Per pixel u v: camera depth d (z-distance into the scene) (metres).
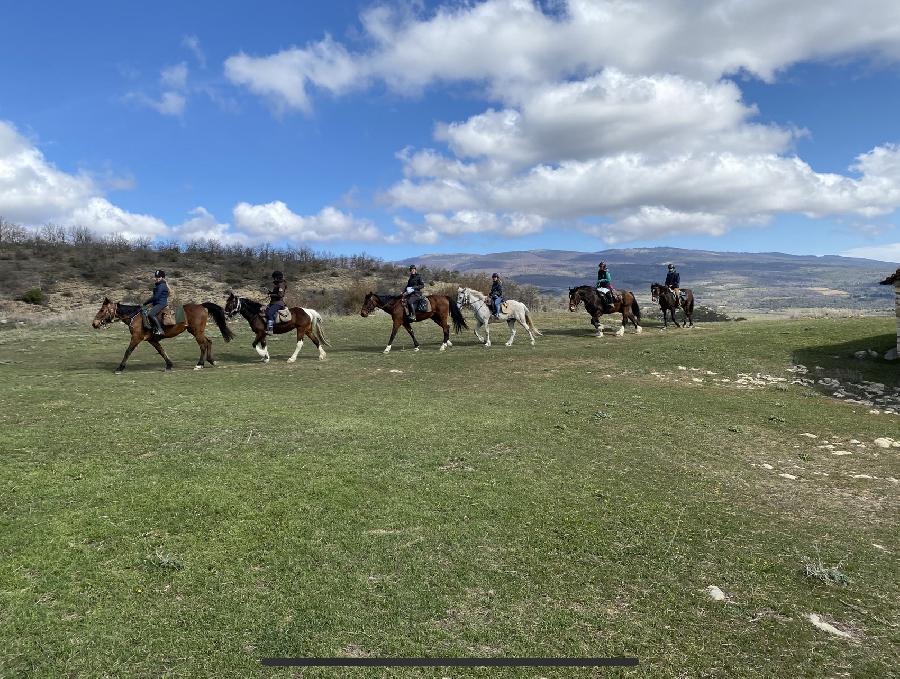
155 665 3.90
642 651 4.29
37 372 16.09
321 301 39.34
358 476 7.65
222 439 9.06
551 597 5.02
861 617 4.91
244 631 4.31
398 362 18.56
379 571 5.30
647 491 7.76
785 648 4.40
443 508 6.78
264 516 6.29
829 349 19.23
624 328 27.53
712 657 4.26
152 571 5.07
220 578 5.03
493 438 9.81
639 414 12.18
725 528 6.70
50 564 5.10
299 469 7.81
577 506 7.07
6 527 5.74
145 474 7.35
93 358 19.53
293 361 18.98
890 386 15.70
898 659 4.30
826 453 10.16
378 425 10.31
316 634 4.31
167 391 13.01
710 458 9.49
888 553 6.25
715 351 19.55
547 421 11.19
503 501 7.08
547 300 43.47
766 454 9.92
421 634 4.38
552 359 19.09
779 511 7.39
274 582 5.02
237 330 28.39
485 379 15.87
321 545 5.73
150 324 16.56
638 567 5.63
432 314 21.53
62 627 4.25
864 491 8.30
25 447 8.30
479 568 5.46
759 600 5.12
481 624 4.55
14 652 3.95
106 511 6.20
